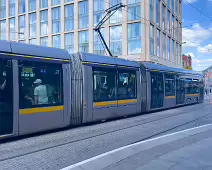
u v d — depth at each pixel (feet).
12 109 26.12
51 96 30.45
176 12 169.68
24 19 155.63
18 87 26.76
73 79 33.71
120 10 121.70
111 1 123.95
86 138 28.60
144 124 38.32
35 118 28.48
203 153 22.13
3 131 25.32
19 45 27.61
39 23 148.46
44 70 29.73
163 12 143.64
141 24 117.08
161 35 138.10
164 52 145.38
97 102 37.24
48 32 145.18
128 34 120.67
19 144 25.64
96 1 128.47
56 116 31.01
